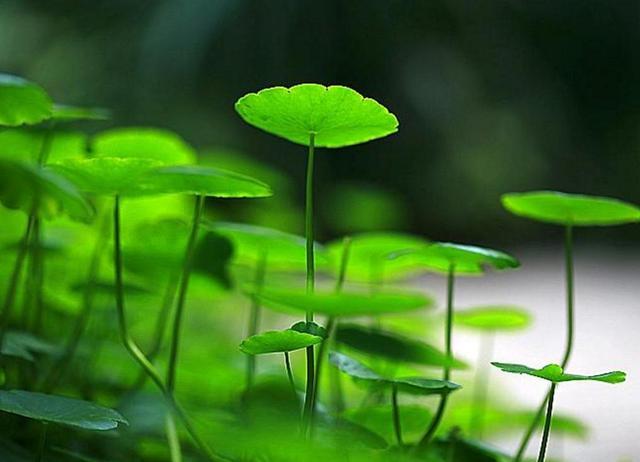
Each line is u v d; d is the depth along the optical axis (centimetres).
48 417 55
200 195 60
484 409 69
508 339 170
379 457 58
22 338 63
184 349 77
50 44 238
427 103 265
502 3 272
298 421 58
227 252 64
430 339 89
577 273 246
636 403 134
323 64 246
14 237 76
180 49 230
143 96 234
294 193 264
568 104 289
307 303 57
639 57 285
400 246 70
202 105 241
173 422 60
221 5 231
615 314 192
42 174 56
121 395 66
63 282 72
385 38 252
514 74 279
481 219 297
